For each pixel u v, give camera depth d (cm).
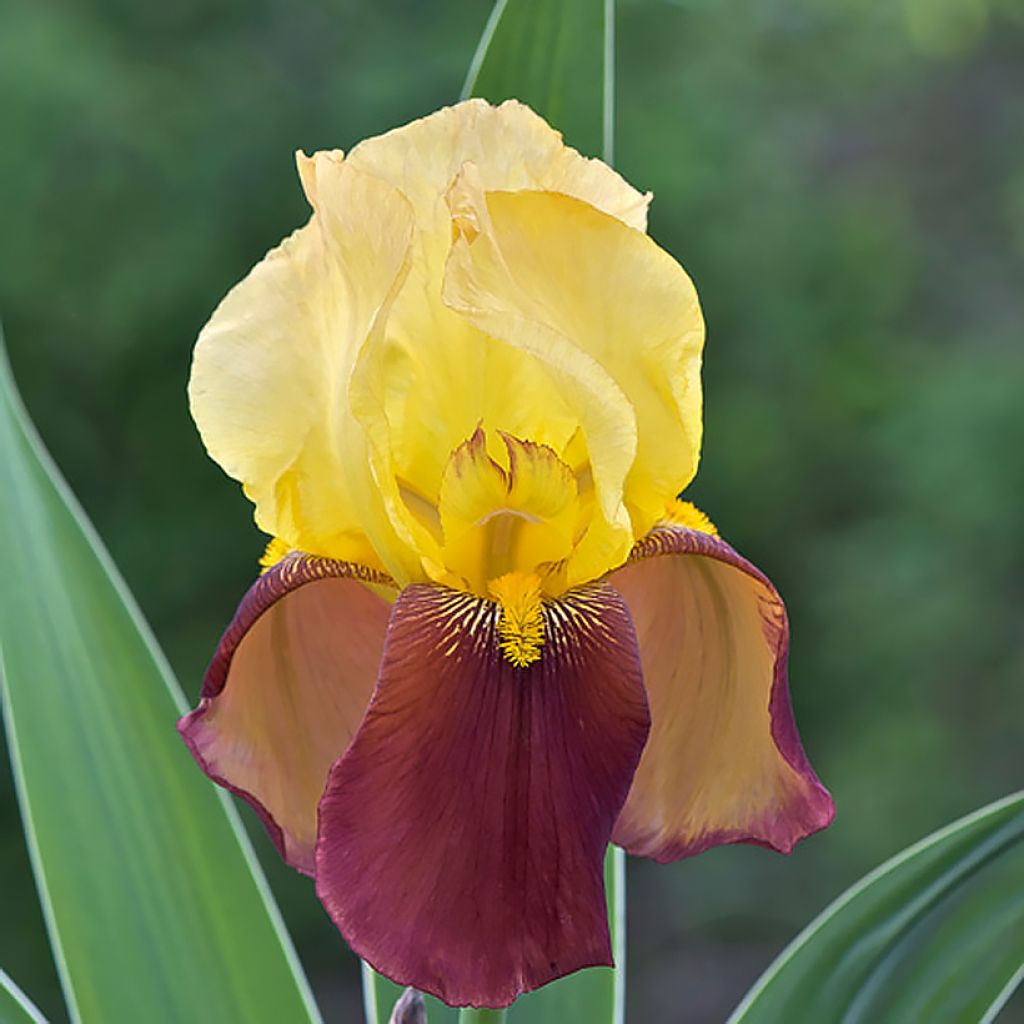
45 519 65
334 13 211
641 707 56
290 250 58
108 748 64
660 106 224
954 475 217
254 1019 62
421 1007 60
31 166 196
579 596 57
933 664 221
